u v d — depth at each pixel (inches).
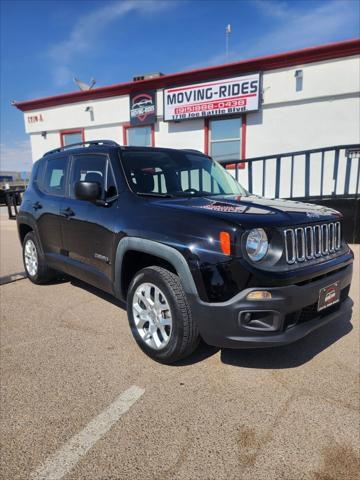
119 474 69.6
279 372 104.2
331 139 363.3
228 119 406.0
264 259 90.7
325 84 353.4
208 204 110.3
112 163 132.0
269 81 374.6
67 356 114.7
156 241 102.9
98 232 129.2
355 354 113.7
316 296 97.2
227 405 89.9
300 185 381.4
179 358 104.7
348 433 80.0
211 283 90.5
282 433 80.2
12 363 110.6
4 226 462.6
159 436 79.4
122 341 125.1
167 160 144.8
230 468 70.9
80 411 87.9
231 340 91.0
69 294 176.2
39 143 541.6
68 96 490.6
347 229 270.2
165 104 425.4
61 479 68.4
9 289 185.3
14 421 84.4
